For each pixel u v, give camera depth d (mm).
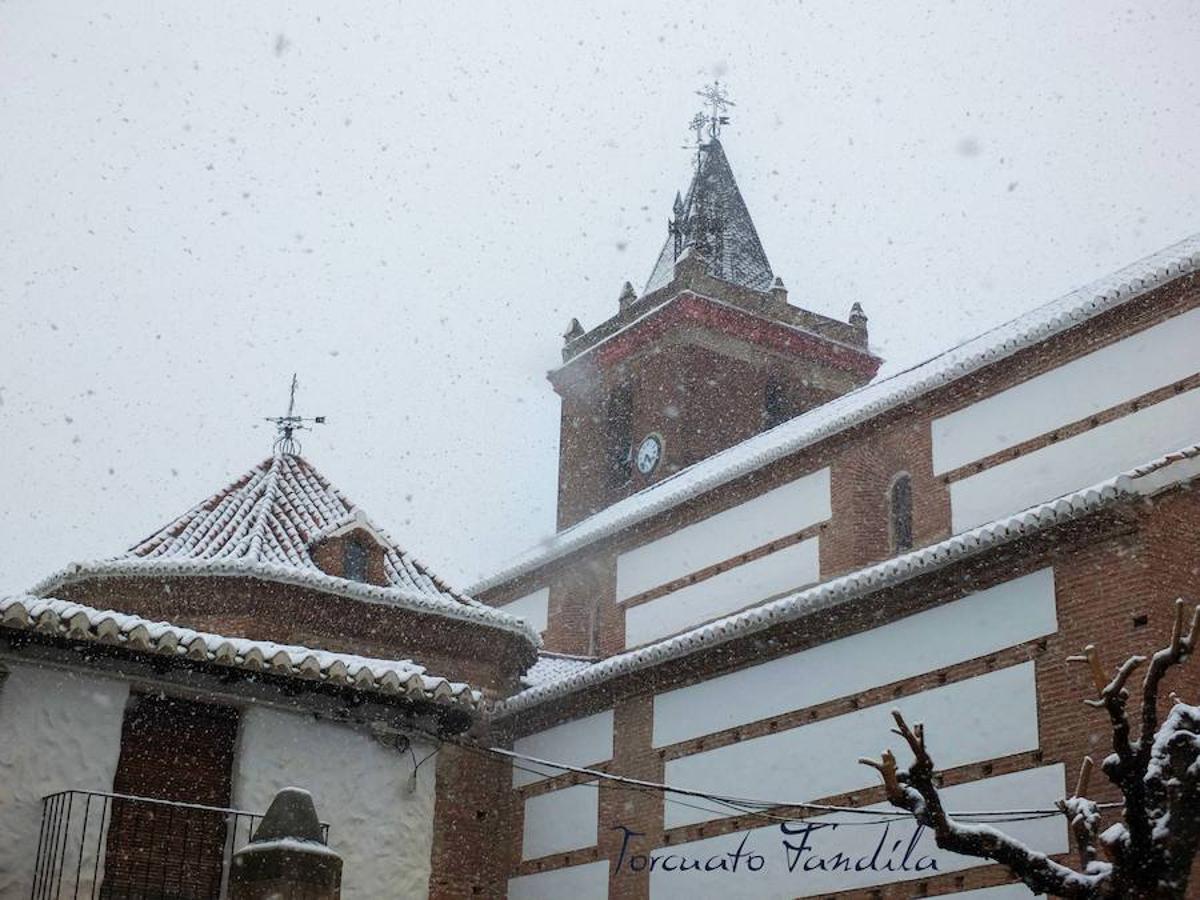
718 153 47938
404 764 21125
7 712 18797
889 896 21625
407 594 27578
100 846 18547
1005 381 27328
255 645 19984
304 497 29734
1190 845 13117
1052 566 21062
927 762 13984
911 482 28688
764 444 34875
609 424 43875
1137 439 24797
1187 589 20406
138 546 28125
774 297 43062
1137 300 25250
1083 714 20094
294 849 15656
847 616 23297
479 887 27547
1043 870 13625
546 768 27781
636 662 25984
